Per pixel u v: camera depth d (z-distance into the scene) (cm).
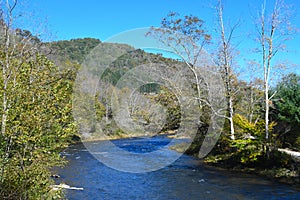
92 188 980
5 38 564
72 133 598
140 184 1044
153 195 912
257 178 1124
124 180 1098
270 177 1118
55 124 544
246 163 1285
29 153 541
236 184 1040
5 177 521
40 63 566
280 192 923
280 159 1167
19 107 496
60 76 598
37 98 523
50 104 534
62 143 581
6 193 513
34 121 496
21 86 514
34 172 546
